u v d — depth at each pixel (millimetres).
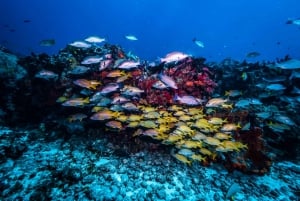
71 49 2385
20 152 1571
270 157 1765
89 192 1288
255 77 2773
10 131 1811
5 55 2199
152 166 1560
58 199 1232
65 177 1378
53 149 1663
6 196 1228
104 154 1645
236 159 1616
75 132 1829
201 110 1896
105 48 2539
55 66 2129
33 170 1419
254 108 2207
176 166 1585
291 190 1519
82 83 1786
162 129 1661
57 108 2010
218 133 1602
